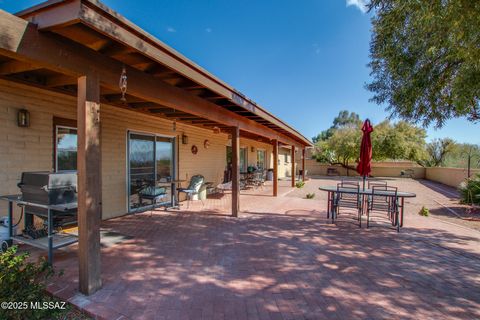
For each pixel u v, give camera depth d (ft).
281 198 30.76
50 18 7.19
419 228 18.06
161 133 24.18
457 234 16.74
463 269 11.43
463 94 10.43
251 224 18.28
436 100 14.26
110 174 19.22
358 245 14.28
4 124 12.85
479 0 8.35
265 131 27.84
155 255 12.34
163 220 19.04
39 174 10.44
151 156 23.18
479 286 9.96
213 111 17.22
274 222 18.94
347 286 9.77
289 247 13.75
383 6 11.69
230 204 26.16
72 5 6.91
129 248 13.20
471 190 28.94
